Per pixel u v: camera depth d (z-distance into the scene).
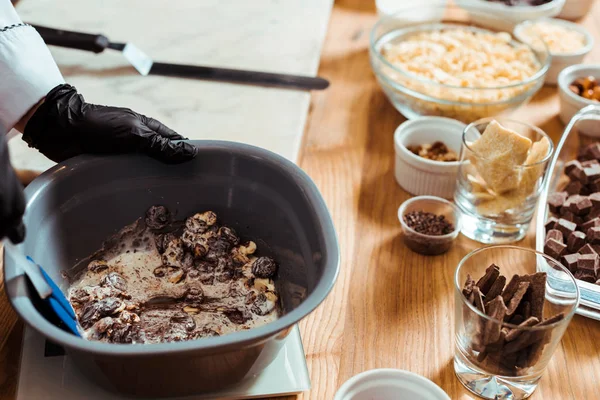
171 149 0.77
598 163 0.96
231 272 0.79
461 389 0.74
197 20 1.18
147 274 0.79
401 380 0.69
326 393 0.73
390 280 0.84
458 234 0.90
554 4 1.15
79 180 0.76
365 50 1.20
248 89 1.04
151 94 1.02
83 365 0.68
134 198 0.79
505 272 0.76
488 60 1.06
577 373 0.76
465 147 0.86
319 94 1.10
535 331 0.68
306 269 0.74
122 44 1.05
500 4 1.15
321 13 1.22
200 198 0.81
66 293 0.76
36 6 1.19
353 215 0.91
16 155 0.91
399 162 0.94
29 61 0.78
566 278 0.73
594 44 1.22
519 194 0.85
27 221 0.71
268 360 0.71
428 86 0.98
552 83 1.12
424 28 1.13
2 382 0.73
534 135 0.90
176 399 0.70
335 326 0.79
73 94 0.79
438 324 0.80
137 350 0.62
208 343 0.62
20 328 0.76
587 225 0.87
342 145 1.01
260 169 0.78
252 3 1.23
